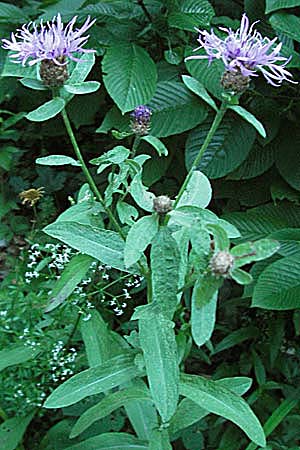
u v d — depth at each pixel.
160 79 0.96
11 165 1.26
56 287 0.62
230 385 0.67
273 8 0.85
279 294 0.80
